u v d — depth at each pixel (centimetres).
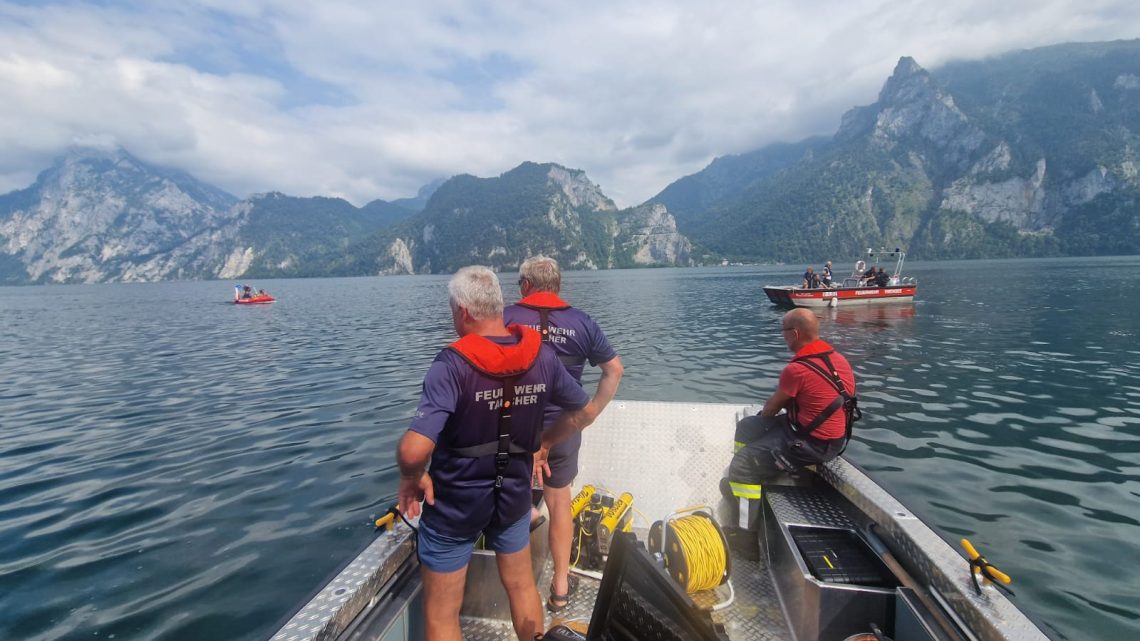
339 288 10062
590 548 351
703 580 312
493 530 237
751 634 292
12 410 1248
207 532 612
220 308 4847
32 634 446
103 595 498
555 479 305
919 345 1780
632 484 416
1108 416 979
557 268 315
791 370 360
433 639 236
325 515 645
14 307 6175
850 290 3066
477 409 208
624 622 200
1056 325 2192
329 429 993
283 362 1780
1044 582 496
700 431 453
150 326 3297
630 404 479
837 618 266
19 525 649
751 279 8562
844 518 333
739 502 372
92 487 763
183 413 1155
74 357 2045
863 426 937
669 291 5819
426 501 222
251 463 830
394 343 2195
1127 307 2792
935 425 938
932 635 222
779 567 330
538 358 224
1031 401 1088
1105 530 581
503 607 305
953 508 639
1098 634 429
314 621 211
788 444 356
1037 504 644
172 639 435
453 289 223
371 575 246
